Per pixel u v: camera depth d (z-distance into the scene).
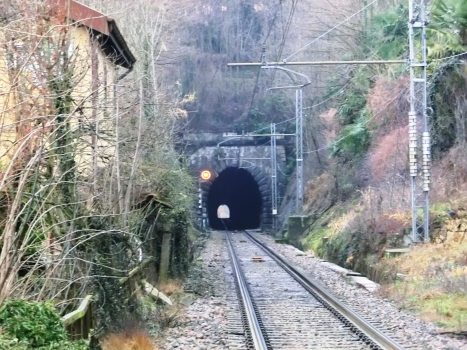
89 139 14.21
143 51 30.36
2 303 7.68
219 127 67.12
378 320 15.27
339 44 45.38
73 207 10.91
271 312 16.70
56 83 10.23
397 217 26.47
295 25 57.19
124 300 13.21
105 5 25.83
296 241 46.47
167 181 21.11
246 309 16.83
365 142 40.00
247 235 58.41
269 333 13.85
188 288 21.09
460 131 29.25
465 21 28.70
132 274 14.49
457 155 28.72
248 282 23.45
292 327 14.55
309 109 54.44
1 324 7.19
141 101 14.68
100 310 11.63
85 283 10.76
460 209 25.16
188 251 26.91
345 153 43.75
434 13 29.22
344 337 13.40
